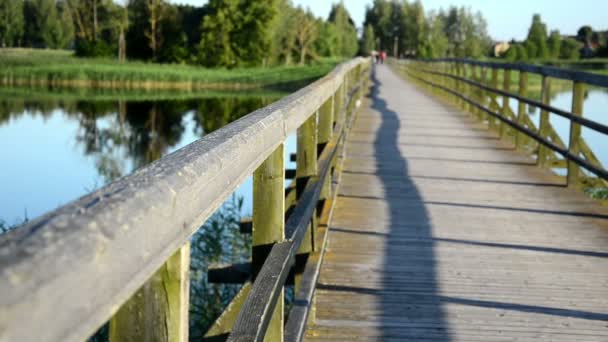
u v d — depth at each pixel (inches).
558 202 236.1
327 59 3538.4
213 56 2532.0
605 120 706.8
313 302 127.0
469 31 5359.3
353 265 162.9
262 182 87.6
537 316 134.2
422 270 160.1
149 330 38.6
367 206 225.3
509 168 303.0
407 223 203.6
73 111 1116.5
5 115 1027.9
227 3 2539.4
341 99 259.4
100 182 542.6
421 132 426.3
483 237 189.8
